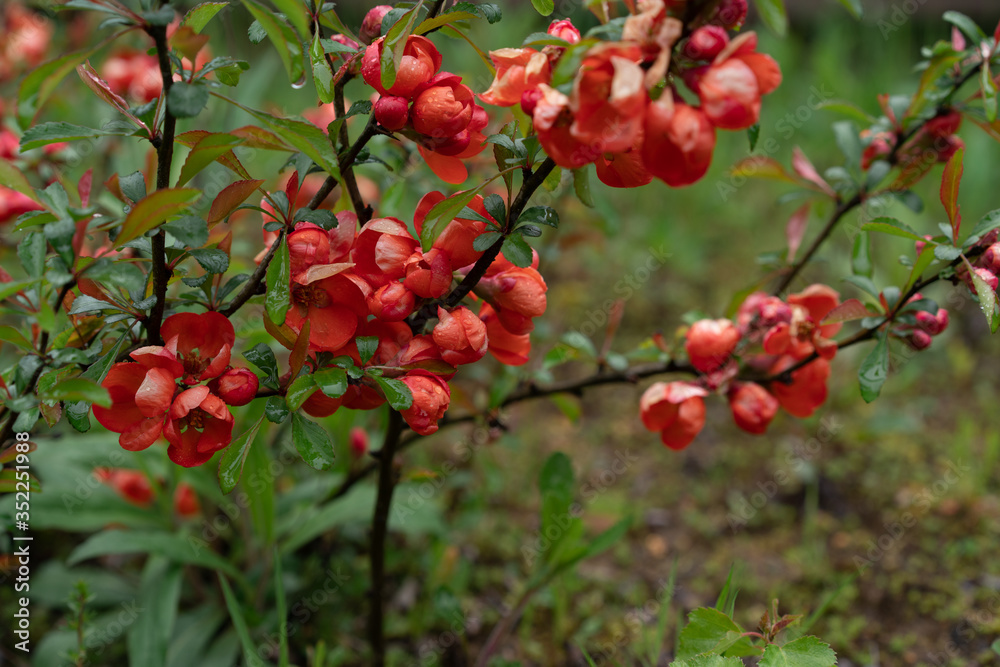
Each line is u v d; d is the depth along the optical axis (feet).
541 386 2.94
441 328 2.09
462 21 2.20
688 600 3.30
